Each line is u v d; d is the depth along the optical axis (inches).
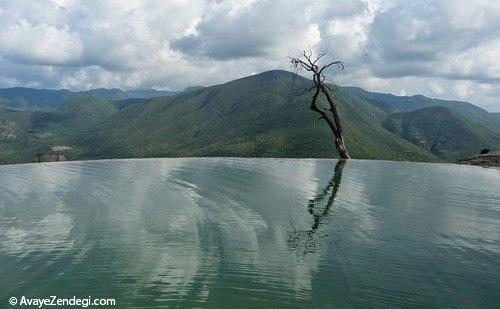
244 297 393.7
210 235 571.5
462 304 388.8
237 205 755.4
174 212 699.4
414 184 1041.5
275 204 765.9
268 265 466.9
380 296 400.5
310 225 627.2
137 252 504.7
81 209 724.7
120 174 1155.3
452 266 475.5
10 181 1034.1
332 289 411.8
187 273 444.1
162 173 1177.4
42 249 518.0
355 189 947.3
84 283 421.4
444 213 722.8
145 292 402.6
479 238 581.3
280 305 380.2
